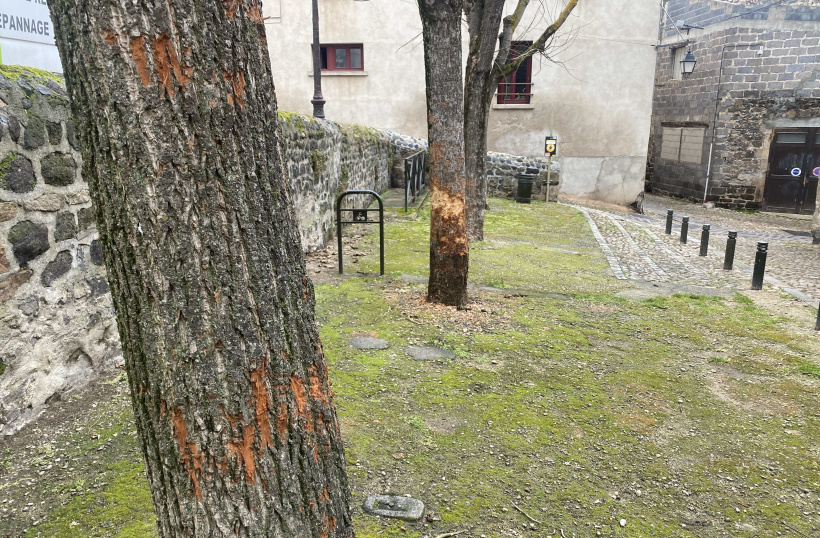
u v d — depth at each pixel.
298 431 1.57
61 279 3.36
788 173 19.11
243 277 1.42
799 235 15.27
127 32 1.25
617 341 5.27
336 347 4.66
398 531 2.56
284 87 18.28
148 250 1.34
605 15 17.34
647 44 17.58
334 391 3.88
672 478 3.12
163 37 1.27
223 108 1.35
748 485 3.10
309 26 17.75
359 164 11.41
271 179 1.49
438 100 5.23
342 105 18.25
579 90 17.86
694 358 4.97
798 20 17.88
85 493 2.62
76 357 3.53
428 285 5.89
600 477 3.09
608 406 3.92
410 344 4.79
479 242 9.72
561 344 5.04
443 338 4.95
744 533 2.70
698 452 3.41
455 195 5.50
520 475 3.05
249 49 1.40
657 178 23.73
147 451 1.51
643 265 8.90
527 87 18.12
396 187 15.78
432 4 4.93
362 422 3.49
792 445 3.55
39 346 3.20
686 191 21.52
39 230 3.15
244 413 1.45
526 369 4.44
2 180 2.87
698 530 2.71
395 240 9.12
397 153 15.75
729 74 18.89
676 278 8.15
